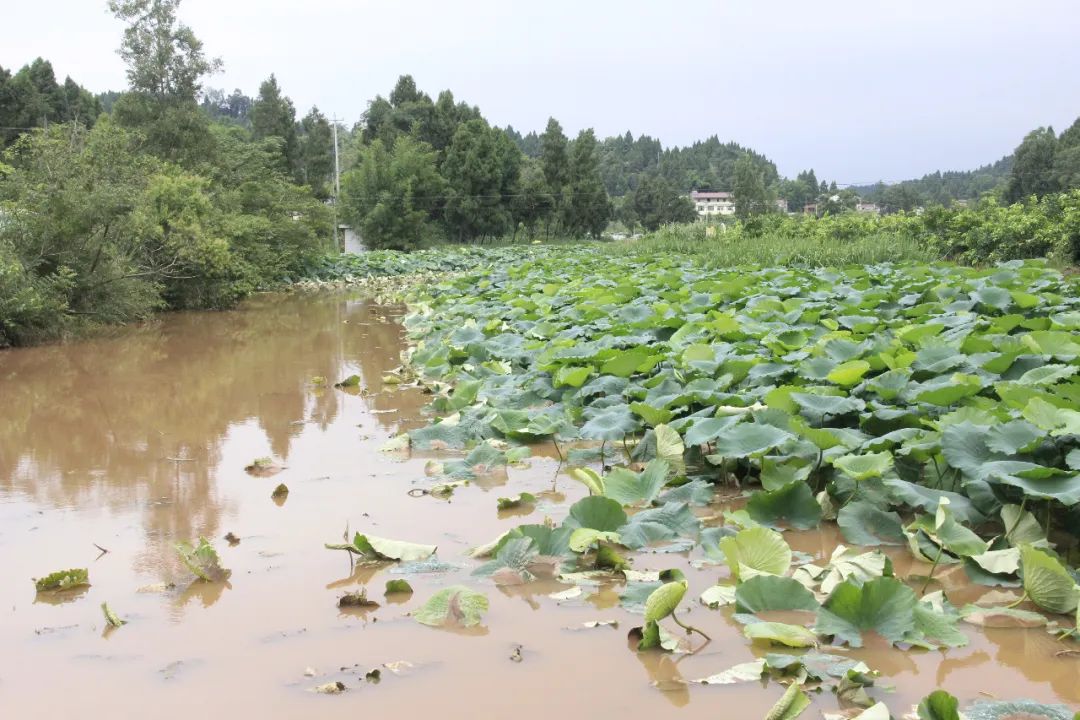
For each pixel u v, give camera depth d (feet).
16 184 41.47
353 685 9.39
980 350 19.85
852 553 12.37
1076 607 10.53
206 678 9.62
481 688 9.27
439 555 13.17
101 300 44.68
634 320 30.14
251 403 25.53
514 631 10.62
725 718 8.59
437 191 167.02
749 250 65.82
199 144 79.46
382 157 154.61
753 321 27.37
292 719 8.75
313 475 17.72
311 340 40.70
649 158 431.02
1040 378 16.98
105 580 12.53
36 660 10.12
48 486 17.38
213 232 59.88
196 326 47.16
